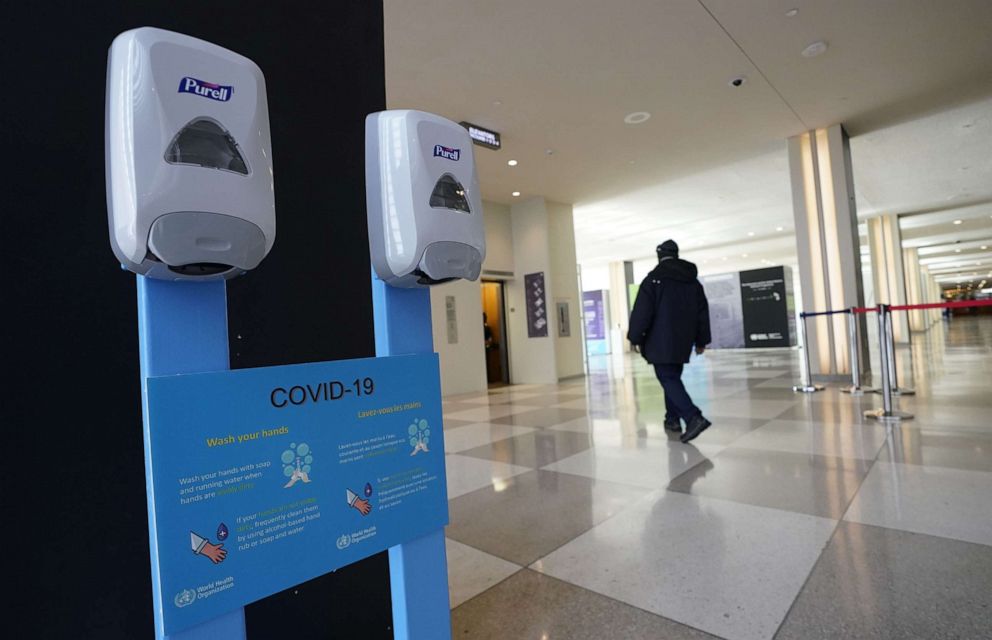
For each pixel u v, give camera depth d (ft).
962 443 12.08
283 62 4.40
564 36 15.34
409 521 3.72
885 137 26.40
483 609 6.15
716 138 24.50
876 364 32.24
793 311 63.05
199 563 2.71
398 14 13.92
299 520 3.13
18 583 2.99
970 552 6.75
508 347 35.63
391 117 3.49
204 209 2.47
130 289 3.51
